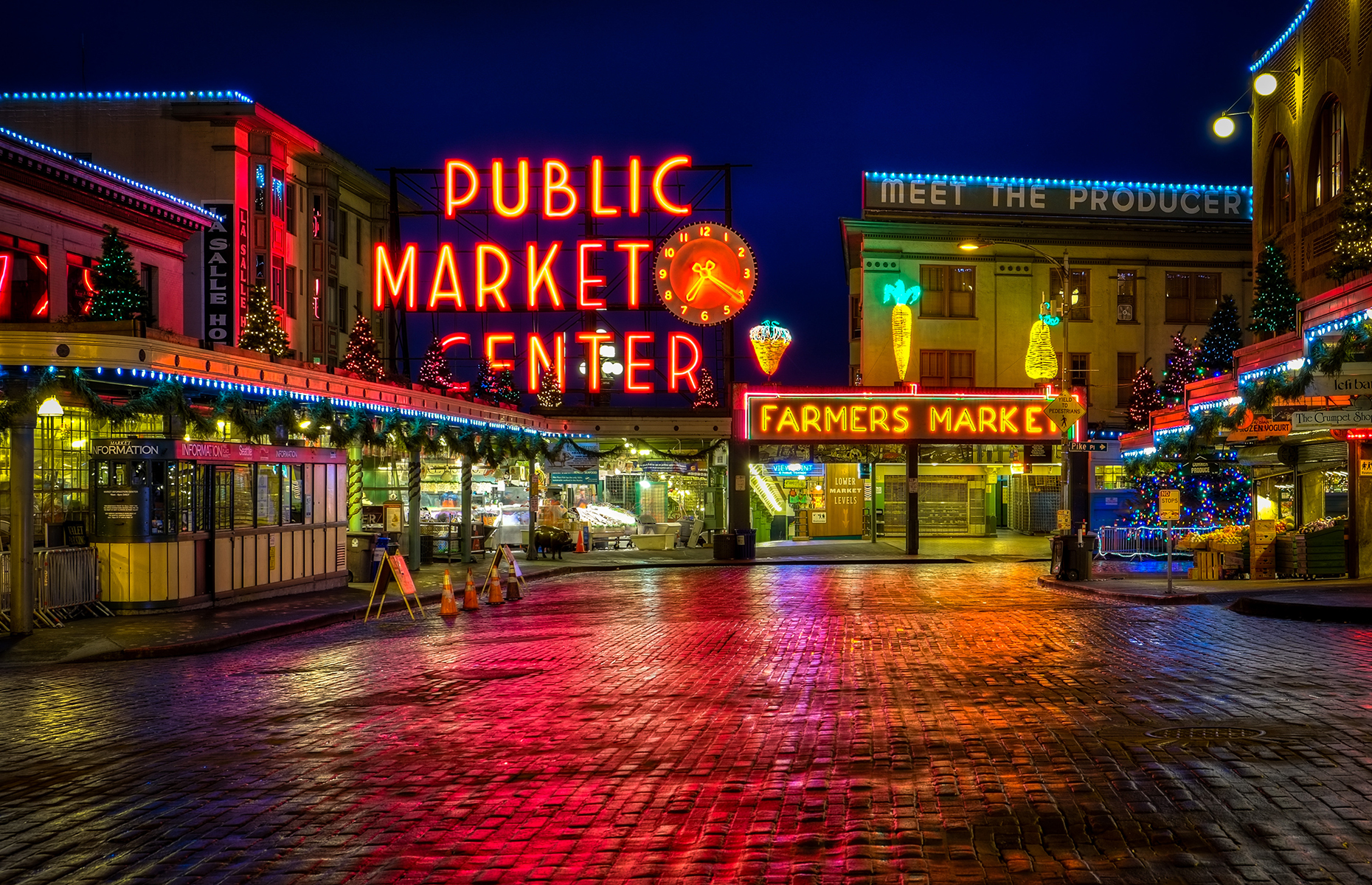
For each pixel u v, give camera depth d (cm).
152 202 3262
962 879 576
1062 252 4881
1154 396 4547
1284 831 633
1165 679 1198
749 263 4569
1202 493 3700
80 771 902
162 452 2055
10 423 1808
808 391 4247
